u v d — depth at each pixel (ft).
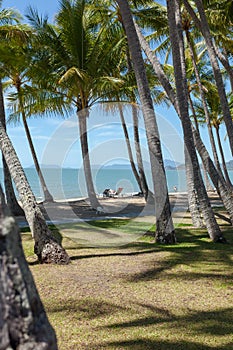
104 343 11.02
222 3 48.42
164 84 33.76
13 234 3.60
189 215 45.21
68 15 47.80
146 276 18.53
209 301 14.74
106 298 15.14
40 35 48.57
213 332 11.71
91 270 19.76
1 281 3.51
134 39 28.48
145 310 13.78
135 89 47.11
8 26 48.21
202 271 19.39
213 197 73.00
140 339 11.26
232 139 36.45
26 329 3.56
